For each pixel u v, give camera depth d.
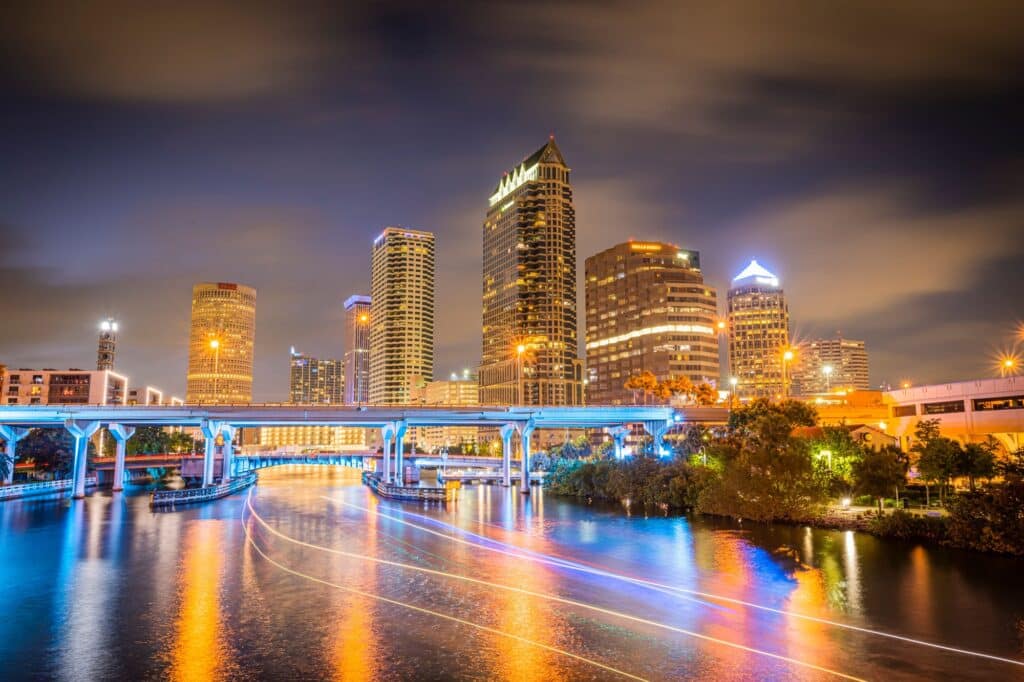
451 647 35.78
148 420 128.62
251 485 163.75
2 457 125.88
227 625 39.81
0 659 34.31
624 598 45.78
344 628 39.12
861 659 33.94
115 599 45.94
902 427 128.75
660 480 104.06
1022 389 104.25
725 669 32.66
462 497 125.19
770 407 107.62
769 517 79.81
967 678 31.47
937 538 62.41
